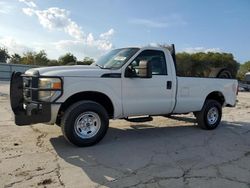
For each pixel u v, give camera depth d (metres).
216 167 4.99
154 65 6.91
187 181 4.33
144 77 6.36
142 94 6.61
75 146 5.89
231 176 4.59
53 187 3.98
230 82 8.72
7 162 4.89
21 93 5.98
